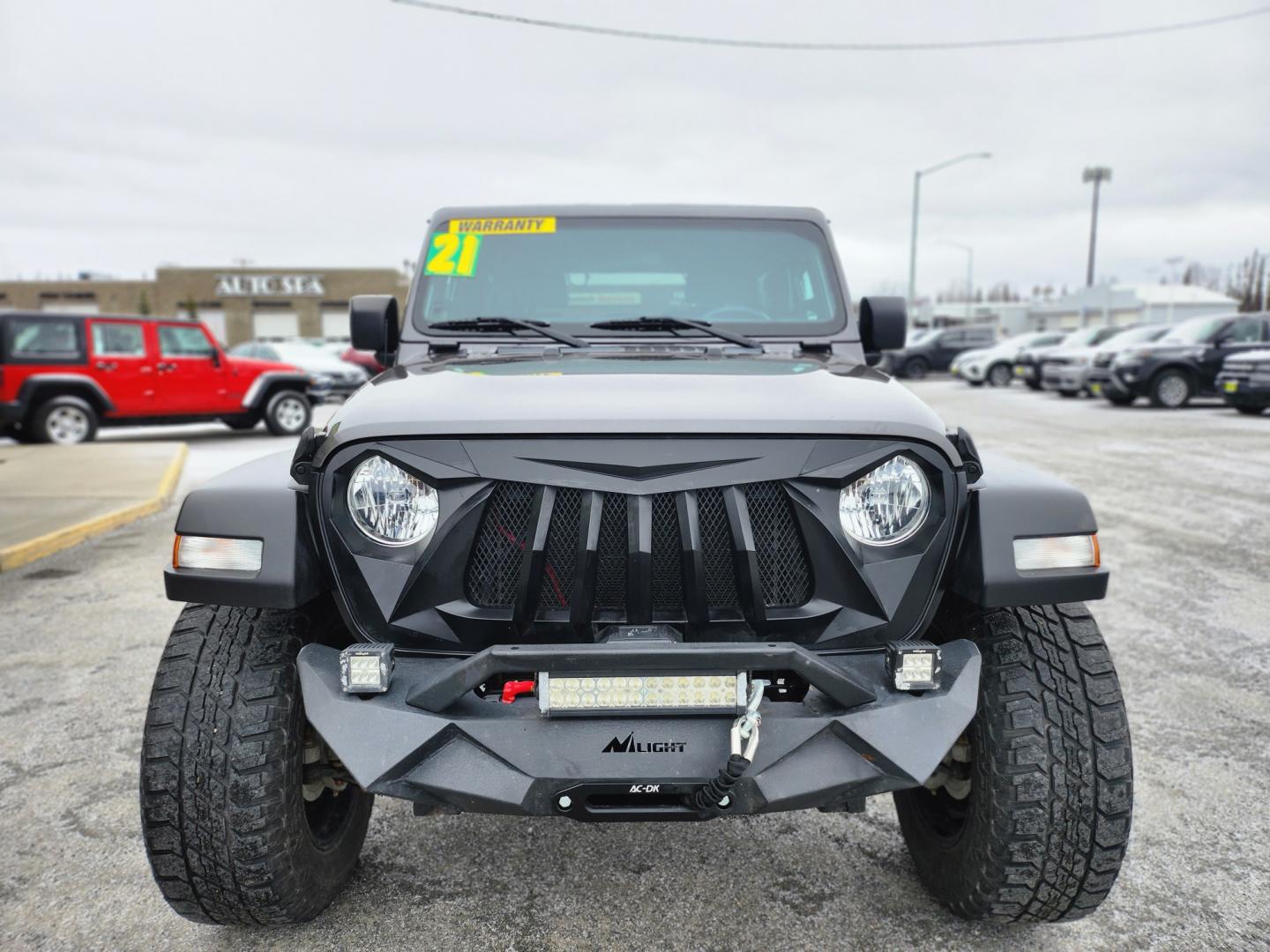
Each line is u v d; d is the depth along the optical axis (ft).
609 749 6.40
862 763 6.47
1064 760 7.07
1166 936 7.88
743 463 6.67
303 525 7.02
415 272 11.24
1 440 46.01
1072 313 202.59
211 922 7.57
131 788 10.48
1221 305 178.40
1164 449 37.65
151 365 43.34
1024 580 6.88
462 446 6.70
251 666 7.25
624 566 6.72
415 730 6.37
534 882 8.79
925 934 7.95
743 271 11.29
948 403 63.57
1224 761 10.97
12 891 8.57
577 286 11.18
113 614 17.15
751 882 8.77
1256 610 16.79
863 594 6.70
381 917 8.23
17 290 203.92
